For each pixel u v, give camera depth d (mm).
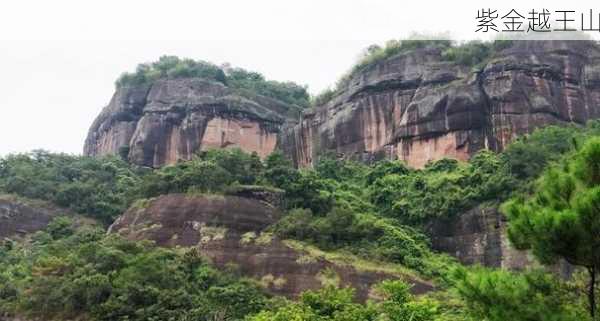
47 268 43594
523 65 68438
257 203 53219
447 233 55812
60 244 52906
